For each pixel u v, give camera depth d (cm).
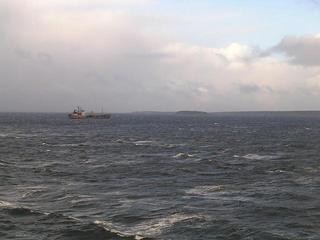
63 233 1925
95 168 4269
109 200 2638
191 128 14725
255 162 4925
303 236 1902
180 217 2202
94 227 1994
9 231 1950
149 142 8225
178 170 4147
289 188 3108
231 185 3262
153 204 2519
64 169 4172
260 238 1867
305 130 13500
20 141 7950
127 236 1877
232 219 2167
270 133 11631
